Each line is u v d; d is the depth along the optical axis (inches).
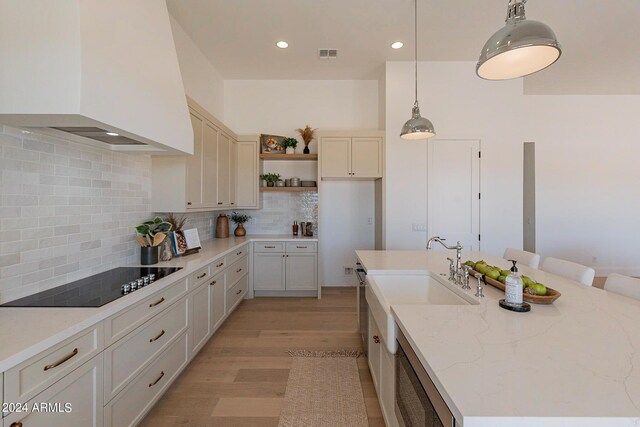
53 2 49.0
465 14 112.9
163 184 105.4
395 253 109.4
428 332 41.5
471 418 24.4
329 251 178.5
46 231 65.4
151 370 68.4
